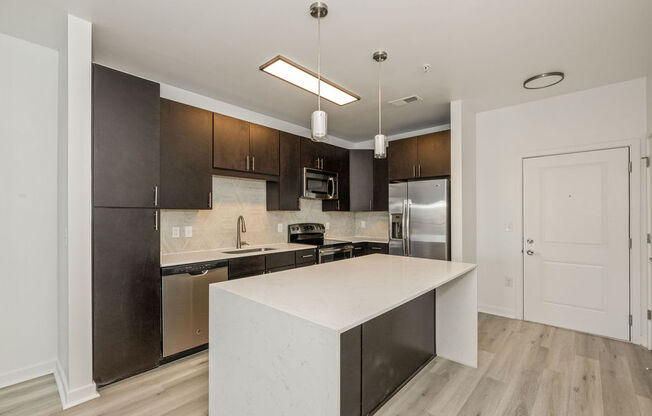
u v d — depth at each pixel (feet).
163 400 6.39
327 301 4.63
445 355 8.33
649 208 8.78
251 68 8.40
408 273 6.68
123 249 7.02
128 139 7.07
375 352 6.12
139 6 5.82
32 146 7.27
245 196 11.78
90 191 6.49
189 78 9.03
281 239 13.15
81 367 6.35
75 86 6.26
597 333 9.74
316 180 13.24
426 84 9.38
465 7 5.81
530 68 8.34
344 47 7.27
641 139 9.02
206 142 9.47
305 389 3.93
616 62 8.01
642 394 6.57
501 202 11.60
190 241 10.18
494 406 6.24
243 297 4.88
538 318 10.83
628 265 9.25
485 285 11.96
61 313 7.09
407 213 12.56
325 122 5.49
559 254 10.44
